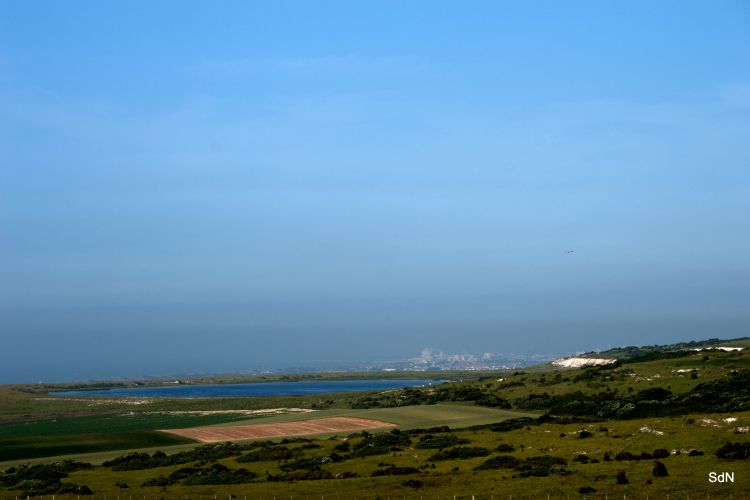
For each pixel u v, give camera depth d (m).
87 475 95.00
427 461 93.12
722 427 96.94
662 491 68.19
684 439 90.62
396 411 167.75
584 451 89.94
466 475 81.06
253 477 88.50
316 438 126.75
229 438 134.00
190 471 93.81
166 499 75.62
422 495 72.62
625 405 135.50
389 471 85.88
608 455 85.50
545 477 76.31
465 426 132.12
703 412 124.12
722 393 136.50
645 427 101.38
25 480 90.69
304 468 93.50
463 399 185.00
